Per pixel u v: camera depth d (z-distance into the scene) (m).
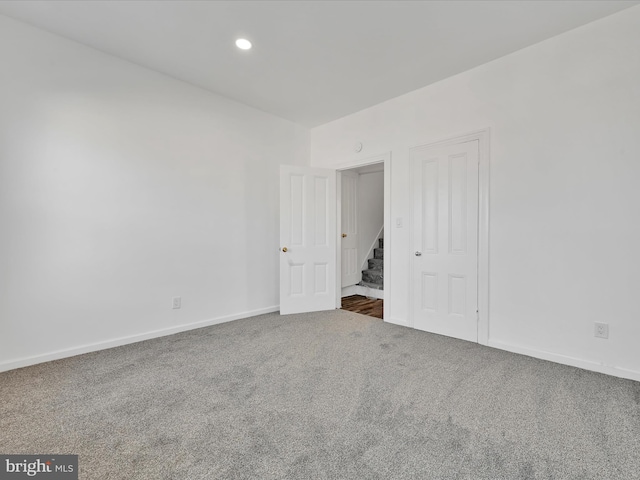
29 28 2.30
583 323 2.30
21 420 1.65
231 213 3.58
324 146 4.33
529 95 2.52
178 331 3.14
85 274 2.59
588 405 1.80
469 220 2.88
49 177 2.41
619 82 2.13
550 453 1.41
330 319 3.65
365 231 5.59
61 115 2.45
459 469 1.31
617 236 2.16
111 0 2.02
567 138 2.34
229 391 1.96
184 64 2.83
